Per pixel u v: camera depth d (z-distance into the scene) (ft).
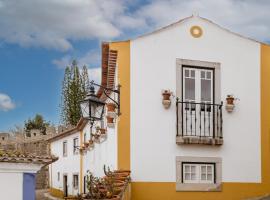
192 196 41.47
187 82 42.80
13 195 29.55
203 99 42.93
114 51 41.52
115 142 42.42
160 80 42.04
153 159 41.09
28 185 29.96
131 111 41.22
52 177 99.25
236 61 44.11
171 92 41.93
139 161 40.86
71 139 86.12
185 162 41.83
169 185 41.09
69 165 86.74
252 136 43.70
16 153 29.84
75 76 138.21
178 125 41.73
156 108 41.68
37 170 30.22
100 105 32.71
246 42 44.60
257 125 44.01
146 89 41.70
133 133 41.06
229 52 44.04
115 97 44.16
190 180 41.83
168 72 42.29
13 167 29.50
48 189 104.06
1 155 29.09
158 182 40.91
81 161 77.20
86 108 32.37
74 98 136.56
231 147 43.04
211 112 42.88
